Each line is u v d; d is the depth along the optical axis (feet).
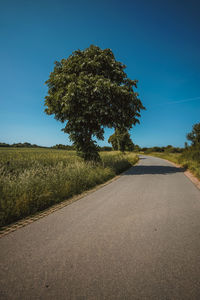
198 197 18.40
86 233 10.04
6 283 6.07
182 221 11.74
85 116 43.29
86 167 32.78
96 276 6.38
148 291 5.64
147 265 6.99
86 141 47.09
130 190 22.30
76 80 41.39
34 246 8.62
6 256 7.75
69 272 6.61
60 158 57.98
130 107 47.78
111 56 49.39
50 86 47.96
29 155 71.97
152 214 13.20
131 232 10.10
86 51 46.57
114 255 7.73
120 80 48.60
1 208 13.12
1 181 18.54
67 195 19.49
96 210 14.40
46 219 12.51
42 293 5.60
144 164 69.31
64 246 8.58
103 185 26.43
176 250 8.11
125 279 6.21
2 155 70.38
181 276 6.32
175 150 260.01
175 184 26.16
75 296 5.47
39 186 18.72
